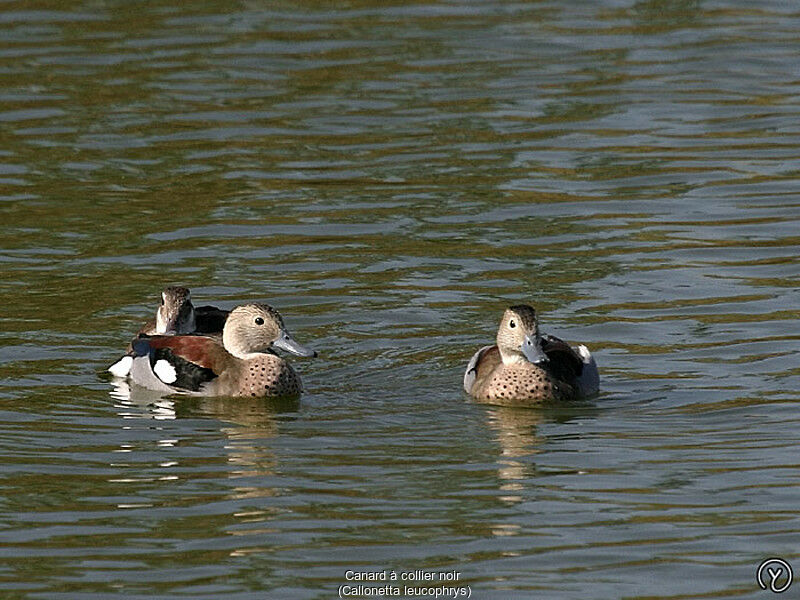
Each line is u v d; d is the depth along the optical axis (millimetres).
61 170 22922
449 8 32031
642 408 14961
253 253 19547
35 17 30984
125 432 14570
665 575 11133
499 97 26281
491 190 21844
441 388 15812
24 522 12227
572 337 16766
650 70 27766
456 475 13234
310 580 11125
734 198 21422
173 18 31219
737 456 13516
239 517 12297
